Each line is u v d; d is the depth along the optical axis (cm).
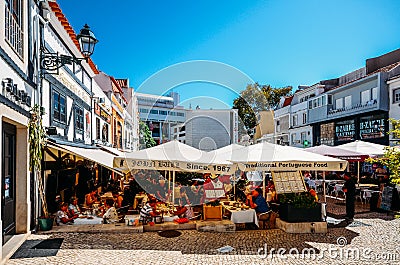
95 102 1695
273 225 1005
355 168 2559
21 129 829
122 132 2738
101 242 801
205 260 685
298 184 1070
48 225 891
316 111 3297
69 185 1191
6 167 761
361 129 2741
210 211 1000
